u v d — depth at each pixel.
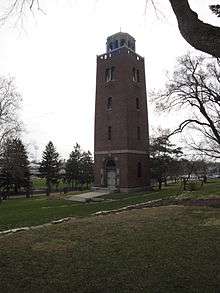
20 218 21.12
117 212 20.31
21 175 45.31
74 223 14.92
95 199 36.94
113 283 7.08
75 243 10.83
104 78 48.12
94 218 16.64
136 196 36.44
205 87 25.75
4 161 37.97
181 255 8.99
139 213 17.53
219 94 25.27
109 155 46.19
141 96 48.50
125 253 9.35
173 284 6.95
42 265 8.45
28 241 11.38
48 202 36.59
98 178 47.28
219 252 9.21
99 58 49.06
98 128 48.12
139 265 8.24
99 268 8.09
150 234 11.66
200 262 8.36
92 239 11.30
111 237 11.45
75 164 77.88
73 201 36.91
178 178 62.78
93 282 7.17
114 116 46.34
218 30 4.86
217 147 30.45
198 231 11.94
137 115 47.16
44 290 6.80
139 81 48.59
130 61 46.97
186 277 7.33
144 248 9.81
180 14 5.05
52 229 13.62
